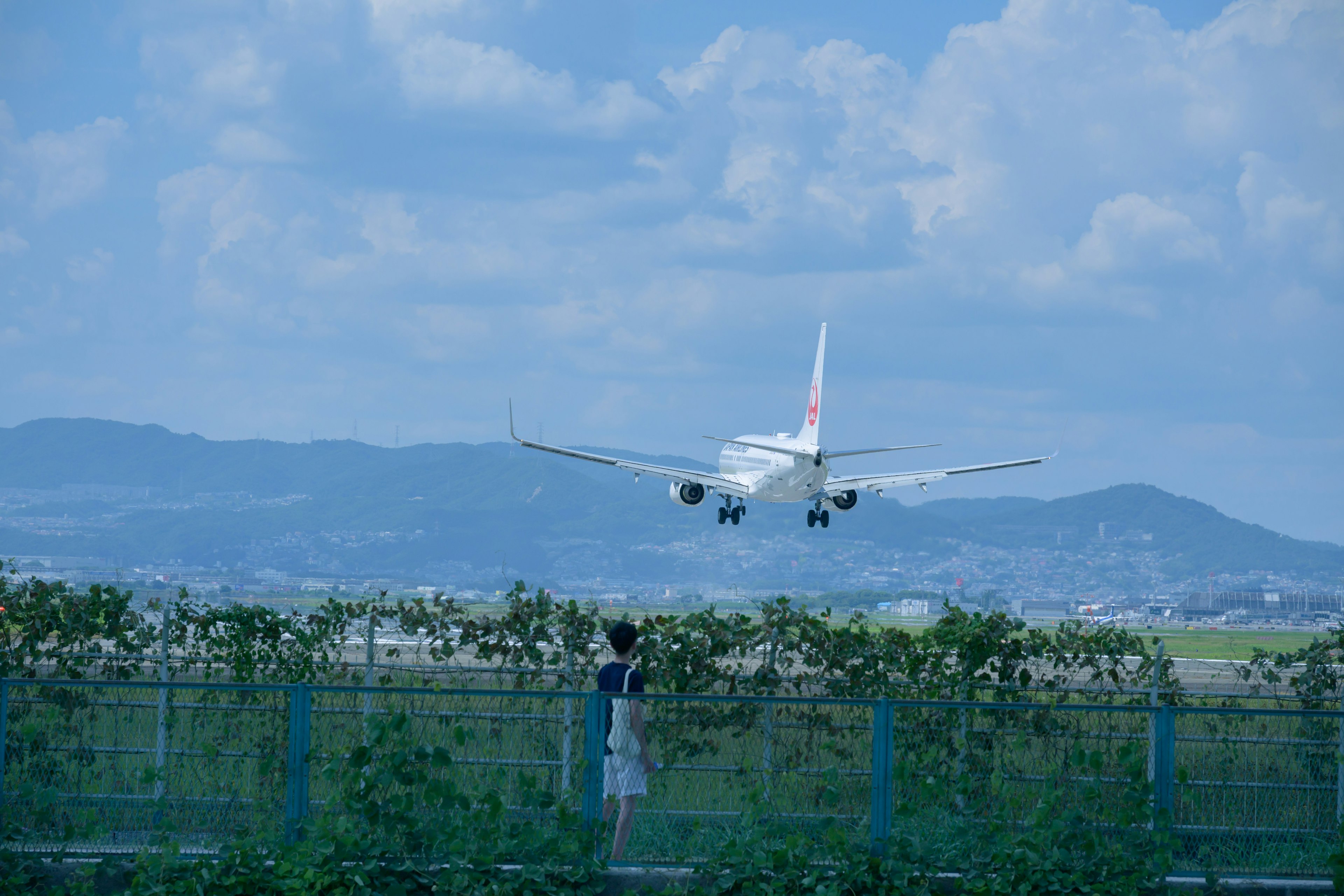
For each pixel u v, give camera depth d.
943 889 14.48
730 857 14.47
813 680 19.06
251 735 16.19
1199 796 15.53
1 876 14.29
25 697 16.11
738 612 19.58
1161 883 14.54
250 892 13.98
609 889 14.30
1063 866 14.60
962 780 15.05
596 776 14.39
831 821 14.97
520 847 14.34
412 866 14.25
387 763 14.52
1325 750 15.82
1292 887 14.65
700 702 15.24
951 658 19.59
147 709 16.11
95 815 15.09
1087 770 15.34
